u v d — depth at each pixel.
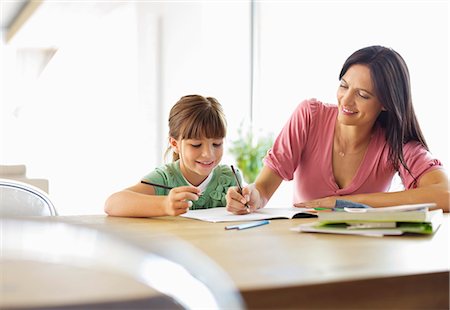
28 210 1.53
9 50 8.94
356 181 1.88
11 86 8.96
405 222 1.14
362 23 3.56
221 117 1.81
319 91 4.21
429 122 2.86
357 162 1.88
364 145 1.88
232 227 1.20
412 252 0.88
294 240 1.01
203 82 5.49
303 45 4.46
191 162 1.78
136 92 6.20
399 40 3.13
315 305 0.65
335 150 1.89
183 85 5.70
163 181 1.82
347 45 3.77
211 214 1.52
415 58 2.98
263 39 5.23
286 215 1.46
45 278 0.44
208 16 5.46
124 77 6.33
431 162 1.80
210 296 0.33
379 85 1.73
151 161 5.99
